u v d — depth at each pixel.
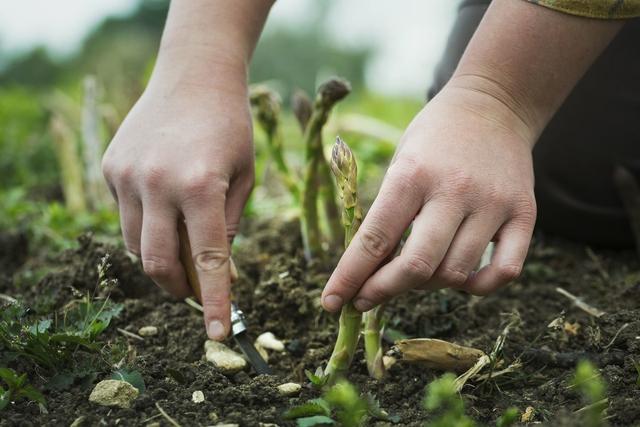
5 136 1.72
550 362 0.80
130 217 0.76
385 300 0.71
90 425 0.72
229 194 0.78
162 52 0.80
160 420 0.72
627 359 0.78
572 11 0.71
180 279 0.76
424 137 0.70
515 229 0.70
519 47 0.71
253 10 0.81
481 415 0.74
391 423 0.73
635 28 0.91
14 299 0.91
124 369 0.77
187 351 0.82
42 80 4.26
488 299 0.92
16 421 0.72
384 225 0.69
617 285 0.94
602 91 0.94
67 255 0.96
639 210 0.97
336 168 0.72
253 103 0.99
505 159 0.70
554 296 0.93
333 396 0.69
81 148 1.37
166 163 0.74
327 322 0.87
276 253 1.00
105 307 0.84
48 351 0.77
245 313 0.88
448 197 0.69
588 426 0.69
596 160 0.98
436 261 0.69
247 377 0.79
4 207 1.24
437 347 0.78
